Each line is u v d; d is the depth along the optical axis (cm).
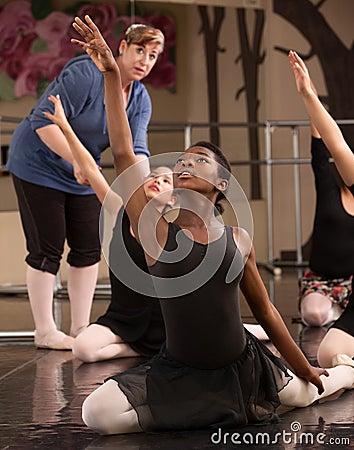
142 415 584
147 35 897
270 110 1923
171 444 562
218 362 594
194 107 1895
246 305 1201
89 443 568
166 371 597
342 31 1939
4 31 1750
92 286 985
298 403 645
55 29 1767
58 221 945
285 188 1922
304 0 1927
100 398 584
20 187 948
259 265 1853
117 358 875
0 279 1573
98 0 1795
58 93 912
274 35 1923
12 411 653
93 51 573
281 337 629
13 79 1752
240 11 1912
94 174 746
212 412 589
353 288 784
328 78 1936
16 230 1593
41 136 917
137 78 908
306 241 1930
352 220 1029
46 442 572
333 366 727
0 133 1636
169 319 593
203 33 1891
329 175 1032
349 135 1934
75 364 845
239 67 1919
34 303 945
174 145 1875
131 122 935
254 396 604
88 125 924
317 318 1031
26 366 835
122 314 884
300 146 1927
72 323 989
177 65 1878
